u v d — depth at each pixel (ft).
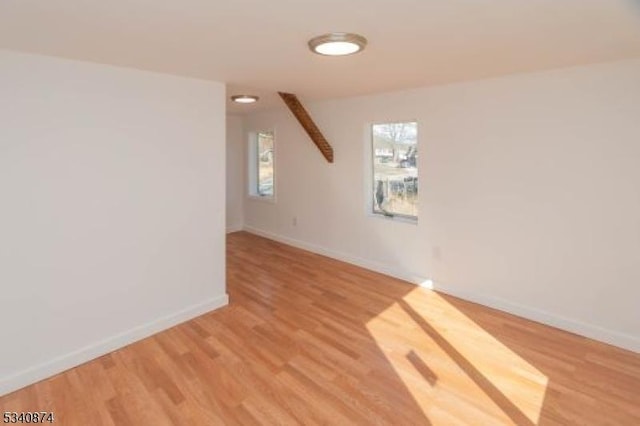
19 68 6.90
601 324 8.73
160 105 9.08
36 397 6.87
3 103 6.75
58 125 7.45
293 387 7.10
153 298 9.28
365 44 6.72
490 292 10.69
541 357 8.09
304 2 4.99
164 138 9.22
